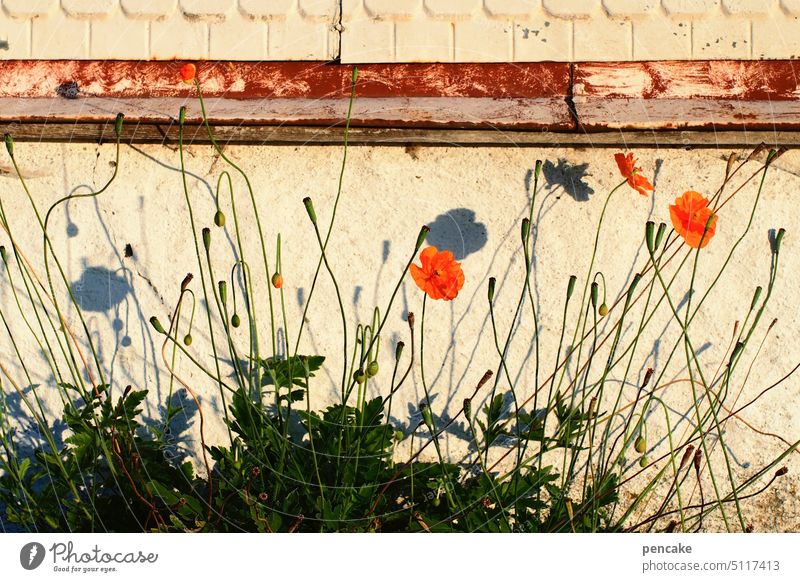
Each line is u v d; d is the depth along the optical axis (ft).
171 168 9.24
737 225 8.90
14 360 9.37
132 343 9.30
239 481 8.54
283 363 8.73
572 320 9.02
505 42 9.20
